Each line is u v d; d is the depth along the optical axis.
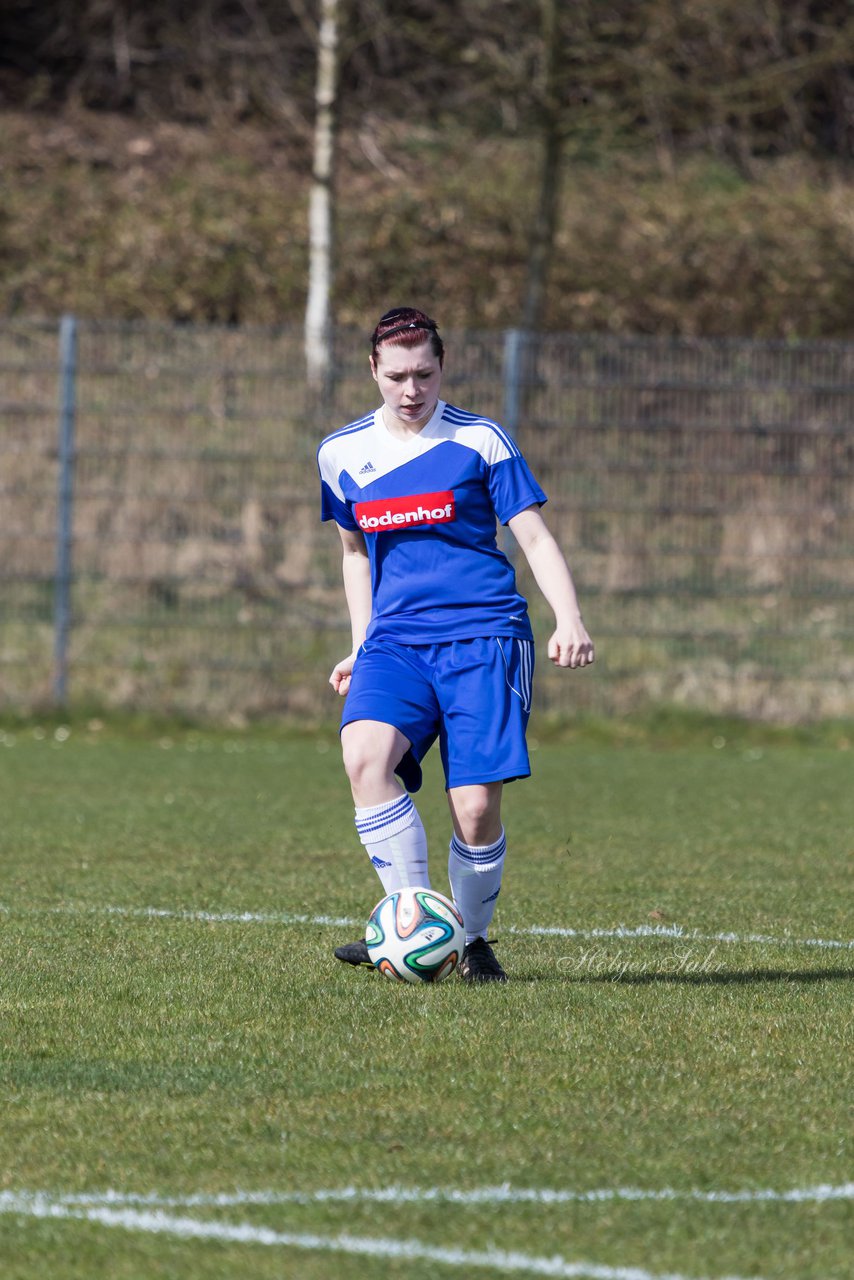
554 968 19.59
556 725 50.78
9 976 18.58
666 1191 11.69
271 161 87.50
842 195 86.75
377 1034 16.03
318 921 22.58
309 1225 11.00
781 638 51.72
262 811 35.12
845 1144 12.79
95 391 50.34
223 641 51.00
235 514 51.00
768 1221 11.13
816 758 47.91
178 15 96.88
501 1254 10.52
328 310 67.81
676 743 50.41
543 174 68.56
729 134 91.50
